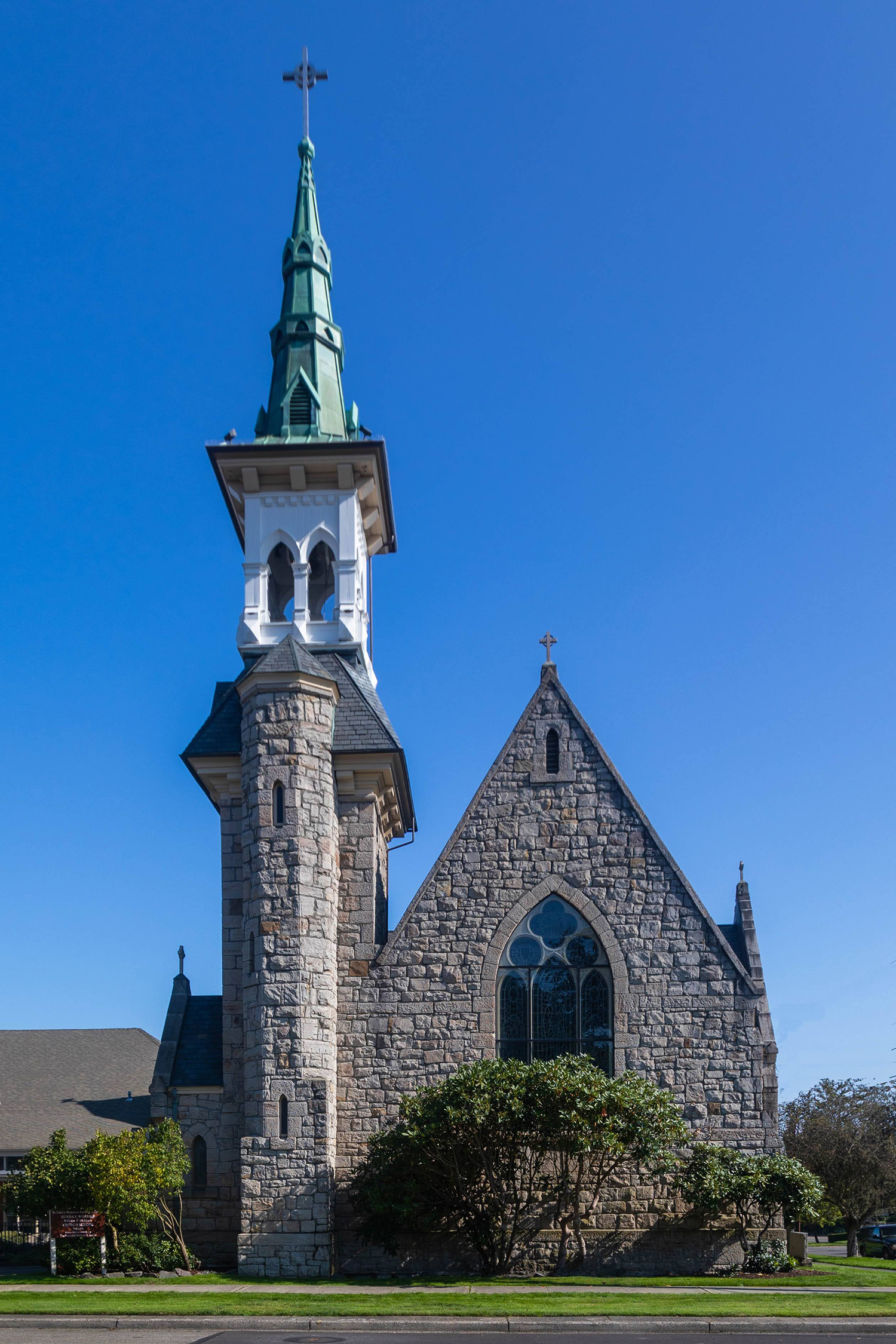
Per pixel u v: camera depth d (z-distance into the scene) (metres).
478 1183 30.17
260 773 32.44
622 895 32.97
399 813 38.31
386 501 40.94
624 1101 28.36
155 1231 31.16
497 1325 21.36
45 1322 21.56
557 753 34.09
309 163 43.66
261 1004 30.95
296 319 41.19
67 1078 46.91
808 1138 57.00
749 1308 23.03
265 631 37.59
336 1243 30.92
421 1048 32.28
